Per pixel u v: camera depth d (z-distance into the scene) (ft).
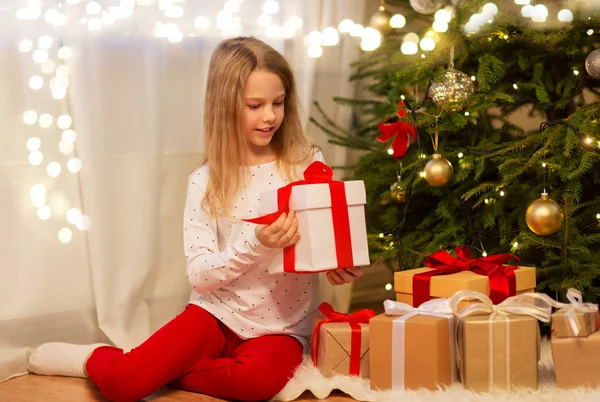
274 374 4.90
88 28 5.91
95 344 5.63
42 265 5.87
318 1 7.00
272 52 5.30
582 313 4.53
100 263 6.06
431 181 5.75
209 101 5.41
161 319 6.48
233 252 4.94
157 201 6.36
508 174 5.53
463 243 6.08
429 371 4.59
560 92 6.06
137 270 6.26
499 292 5.06
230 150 5.34
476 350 4.56
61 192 5.97
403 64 6.51
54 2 5.79
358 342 4.97
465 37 5.94
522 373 4.54
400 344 4.66
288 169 5.50
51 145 5.90
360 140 7.05
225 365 4.95
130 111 6.19
